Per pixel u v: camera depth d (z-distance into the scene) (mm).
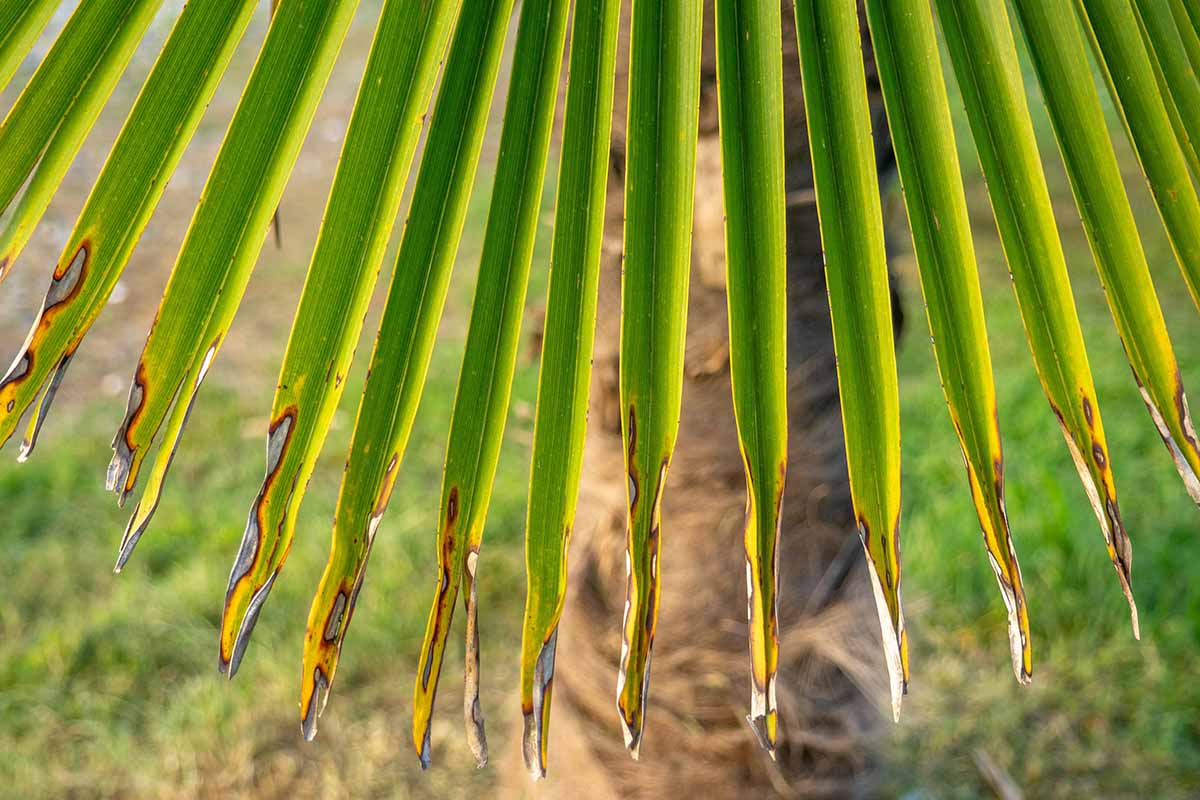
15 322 5566
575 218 1006
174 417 982
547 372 1004
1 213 987
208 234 986
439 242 999
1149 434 4191
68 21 986
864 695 1420
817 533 1344
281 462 985
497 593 3621
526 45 999
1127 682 3162
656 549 995
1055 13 1013
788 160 1221
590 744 1421
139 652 3391
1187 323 4992
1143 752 2947
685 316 1000
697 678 1375
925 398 4414
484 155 6414
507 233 1004
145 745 3076
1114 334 4926
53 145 992
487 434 1005
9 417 971
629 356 998
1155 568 3512
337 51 994
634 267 1000
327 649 995
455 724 3137
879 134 1213
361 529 994
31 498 4121
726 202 999
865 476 1000
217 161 985
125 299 5871
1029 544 3594
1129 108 1017
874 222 998
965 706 3096
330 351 991
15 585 3678
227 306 989
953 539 3627
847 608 1369
